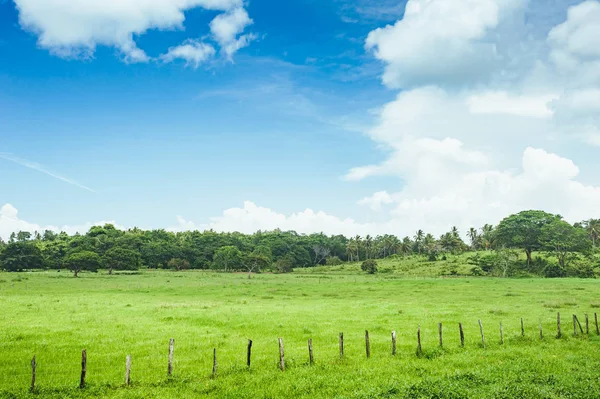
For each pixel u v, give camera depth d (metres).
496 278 111.25
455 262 150.50
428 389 18.53
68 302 53.53
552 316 42.16
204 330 33.72
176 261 172.00
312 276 133.25
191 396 18.41
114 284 91.88
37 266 146.25
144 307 48.47
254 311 45.41
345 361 23.92
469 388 18.98
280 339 22.69
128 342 28.78
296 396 18.39
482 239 196.00
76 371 22.25
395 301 59.38
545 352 26.45
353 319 40.16
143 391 19.09
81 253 128.75
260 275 138.88
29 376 21.22
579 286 79.69
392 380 20.19
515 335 31.33
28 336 30.02
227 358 24.95
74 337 29.95
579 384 19.20
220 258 162.50
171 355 21.34
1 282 91.50
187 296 68.25
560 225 133.25
